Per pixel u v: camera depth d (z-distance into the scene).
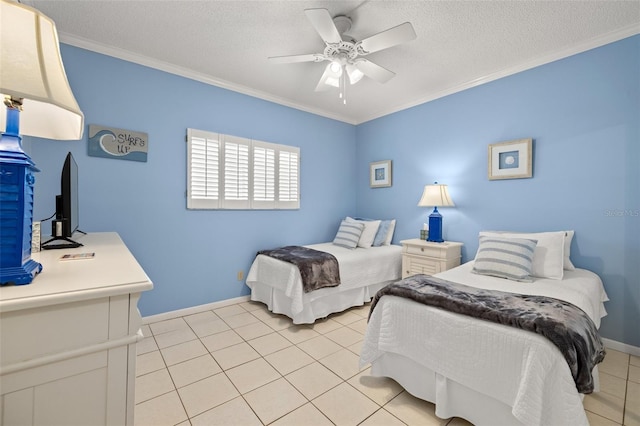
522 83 2.85
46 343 0.67
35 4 2.01
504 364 1.35
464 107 3.31
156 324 2.80
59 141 2.39
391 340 1.78
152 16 2.15
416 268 3.29
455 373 1.50
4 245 0.73
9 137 0.75
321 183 4.27
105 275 0.85
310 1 1.98
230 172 3.32
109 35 2.40
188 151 3.03
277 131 3.77
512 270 2.17
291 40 2.46
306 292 2.74
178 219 2.99
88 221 2.52
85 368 0.72
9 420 0.64
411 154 3.90
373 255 3.41
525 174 2.81
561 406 1.18
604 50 2.38
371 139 4.46
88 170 2.52
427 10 2.06
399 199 4.07
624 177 2.30
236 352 2.29
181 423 1.55
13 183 0.73
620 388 1.83
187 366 2.08
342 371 2.04
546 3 1.99
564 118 2.59
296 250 3.39
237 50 2.62
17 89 0.60
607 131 2.38
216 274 3.25
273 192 3.71
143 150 2.78
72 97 0.74
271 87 3.42
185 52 2.66
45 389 0.67
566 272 2.38
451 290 1.76
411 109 3.88
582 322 1.38
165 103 2.90
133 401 0.79
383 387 1.87
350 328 2.77
